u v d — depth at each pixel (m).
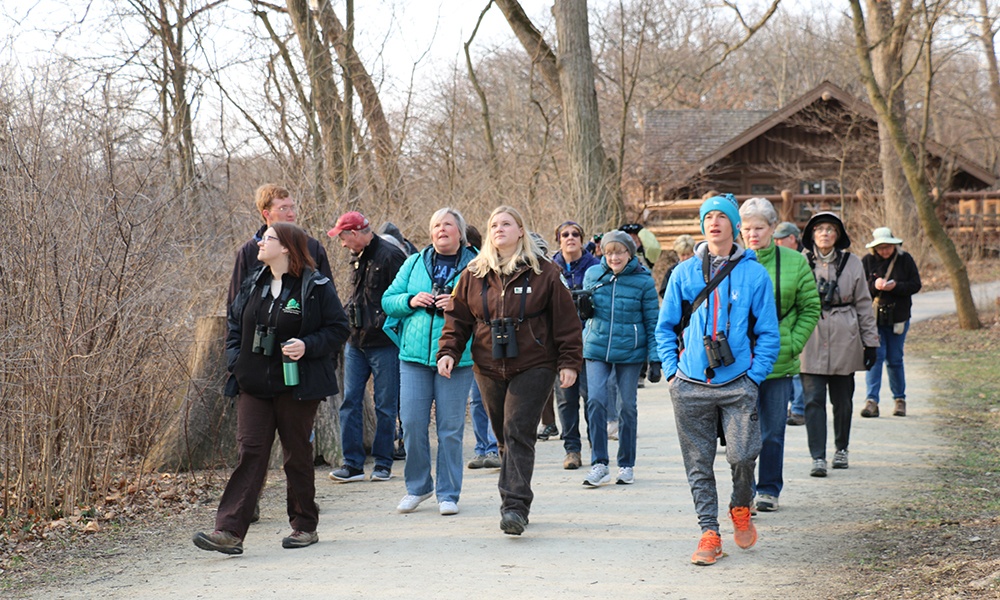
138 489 7.77
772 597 5.10
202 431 8.66
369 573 5.66
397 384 8.41
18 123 7.70
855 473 8.09
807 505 7.06
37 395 7.18
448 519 6.95
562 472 8.52
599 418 7.95
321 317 6.13
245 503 5.98
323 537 6.56
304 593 5.32
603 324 7.90
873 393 10.92
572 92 18.16
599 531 6.50
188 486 8.14
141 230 7.86
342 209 11.99
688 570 5.61
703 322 5.83
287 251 6.11
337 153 13.43
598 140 18.27
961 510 6.67
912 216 25.92
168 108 13.22
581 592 5.24
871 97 18.12
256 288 6.15
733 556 5.87
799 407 10.66
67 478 7.26
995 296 22.20
